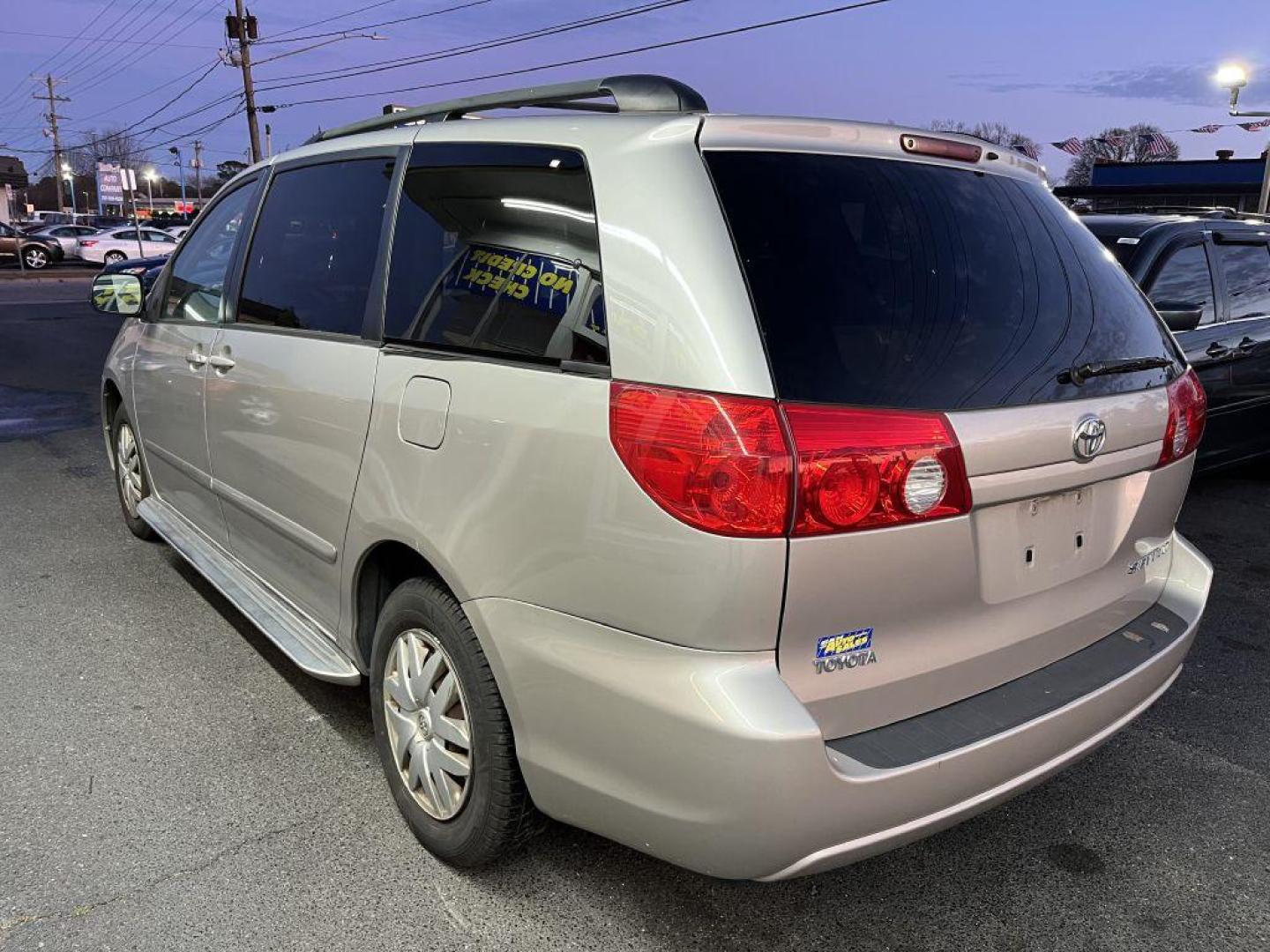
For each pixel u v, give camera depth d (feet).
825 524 5.82
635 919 7.70
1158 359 8.16
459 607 7.57
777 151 6.71
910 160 7.43
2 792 9.20
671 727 5.94
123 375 14.79
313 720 10.66
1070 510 7.37
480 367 7.23
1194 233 18.47
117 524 17.58
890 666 6.39
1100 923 7.82
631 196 6.54
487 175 7.79
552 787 6.85
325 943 7.36
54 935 7.36
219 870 8.14
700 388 5.89
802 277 6.27
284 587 10.52
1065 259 7.97
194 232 13.29
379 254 8.76
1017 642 7.13
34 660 12.01
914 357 6.39
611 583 6.20
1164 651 7.96
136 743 10.12
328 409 8.83
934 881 8.29
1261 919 7.89
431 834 8.18
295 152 11.14
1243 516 19.56
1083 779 9.96
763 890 8.09
